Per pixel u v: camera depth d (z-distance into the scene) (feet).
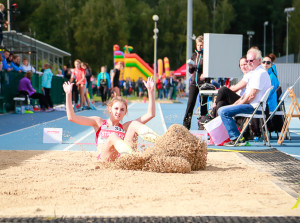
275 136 36.58
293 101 31.96
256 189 15.43
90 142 31.58
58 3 253.03
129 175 17.26
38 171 18.30
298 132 40.27
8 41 81.46
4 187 15.05
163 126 43.39
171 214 11.92
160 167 18.20
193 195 14.23
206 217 11.55
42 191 14.52
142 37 286.25
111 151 19.56
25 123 46.03
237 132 30.14
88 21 249.75
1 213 11.94
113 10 253.03
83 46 249.14
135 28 287.07
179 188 15.15
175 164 18.15
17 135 35.78
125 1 288.71
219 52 37.19
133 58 159.84
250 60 30.22
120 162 18.72
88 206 12.73
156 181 16.26
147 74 160.15
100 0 252.42
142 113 61.41
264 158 23.72
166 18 286.25
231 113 30.14
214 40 36.91
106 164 19.06
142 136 19.61
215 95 36.73
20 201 13.29
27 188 14.93
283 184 16.44
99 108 75.61
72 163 20.66
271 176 18.11
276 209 12.62
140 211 12.24
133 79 156.04
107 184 15.64
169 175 17.56
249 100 30.45
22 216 11.55
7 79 59.21
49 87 66.33
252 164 21.61
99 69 252.01
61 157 23.31
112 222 11.16
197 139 19.71
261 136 33.45
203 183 16.15
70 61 249.14
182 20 284.82
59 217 11.50
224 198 13.93
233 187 15.62
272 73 34.55
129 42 285.84
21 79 63.36
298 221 11.33
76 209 12.41
